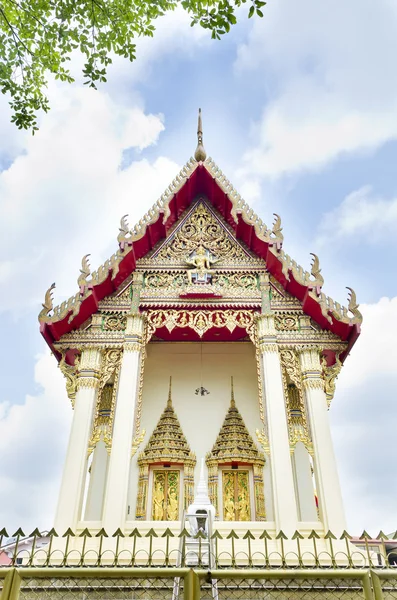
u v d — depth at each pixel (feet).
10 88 26.45
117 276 46.47
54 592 18.83
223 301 46.55
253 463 49.55
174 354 56.59
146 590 19.10
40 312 42.91
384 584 18.43
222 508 47.47
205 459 50.37
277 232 47.01
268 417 40.73
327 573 17.78
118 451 38.55
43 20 25.29
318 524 36.35
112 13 25.05
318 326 45.34
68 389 42.83
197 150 51.70
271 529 36.37
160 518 46.85
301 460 41.73
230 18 22.30
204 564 24.02
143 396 54.08
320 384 42.24
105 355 44.21
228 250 49.67
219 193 50.98
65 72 26.86
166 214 47.60
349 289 44.34
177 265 48.62
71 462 38.01
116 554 19.58
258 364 44.24
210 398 54.08
